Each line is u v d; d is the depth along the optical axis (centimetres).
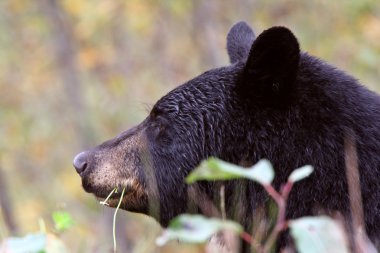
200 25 2823
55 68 3075
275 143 937
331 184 908
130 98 2911
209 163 651
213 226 629
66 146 3206
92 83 3052
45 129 3044
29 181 3250
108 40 3009
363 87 973
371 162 904
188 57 2973
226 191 953
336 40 2591
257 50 937
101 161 1016
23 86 3083
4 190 2714
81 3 2780
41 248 688
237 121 959
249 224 942
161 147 998
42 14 2967
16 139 3067
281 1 2817
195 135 981
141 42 3019
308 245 625
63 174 3138
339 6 2644
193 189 973
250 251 941
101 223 2411
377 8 2678
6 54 3062
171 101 1006
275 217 920
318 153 918
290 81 930
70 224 882
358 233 879
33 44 3080
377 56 2483
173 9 2825
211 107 978
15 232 2256
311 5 2728
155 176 995
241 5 2800
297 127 933
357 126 923
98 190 1016
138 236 2453
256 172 655
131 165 1005
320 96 939
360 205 889
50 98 3138
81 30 2808
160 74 2959
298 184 915
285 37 918
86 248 1262
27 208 2845
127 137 1020
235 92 966
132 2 2747
